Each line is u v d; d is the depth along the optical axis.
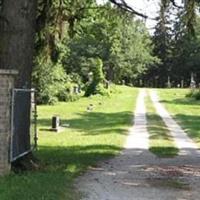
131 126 39.34
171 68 141.50
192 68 138.00
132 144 28.23
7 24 15.59
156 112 54.44
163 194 13.02
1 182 12.68
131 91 94.94
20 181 12.88
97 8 19.83
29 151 15.84
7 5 15.61
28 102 15.85
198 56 136.12
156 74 143.62
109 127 37.94
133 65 126.81
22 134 15.49
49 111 52.72
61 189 12.20
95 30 24.31
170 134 34.91
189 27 20.05
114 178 15.10
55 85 62.66
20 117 15.29
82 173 15.64
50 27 17.89
